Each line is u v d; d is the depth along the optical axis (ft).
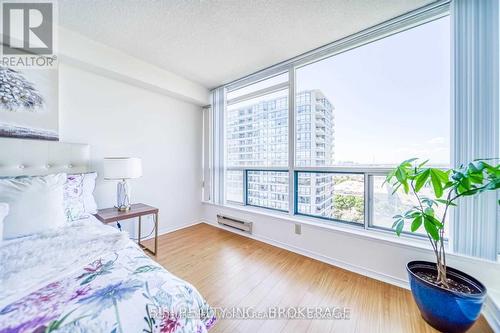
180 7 5.32
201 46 7.13
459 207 4.81
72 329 1.93
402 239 5.73
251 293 5.24
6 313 2.07
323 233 6.93
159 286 2.64
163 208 9.59
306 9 5.43
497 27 4.45
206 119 11.31
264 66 8.59
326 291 5.33
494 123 4.47
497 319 3.95
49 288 2.51
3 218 3.85
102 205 7.53
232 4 5.24
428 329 4.09
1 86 5.29
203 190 11.44
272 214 8.55
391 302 4.89
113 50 7.17
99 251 3.53
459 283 4.25
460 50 4.84
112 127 7.80
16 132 5.49
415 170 4.36
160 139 9.42
